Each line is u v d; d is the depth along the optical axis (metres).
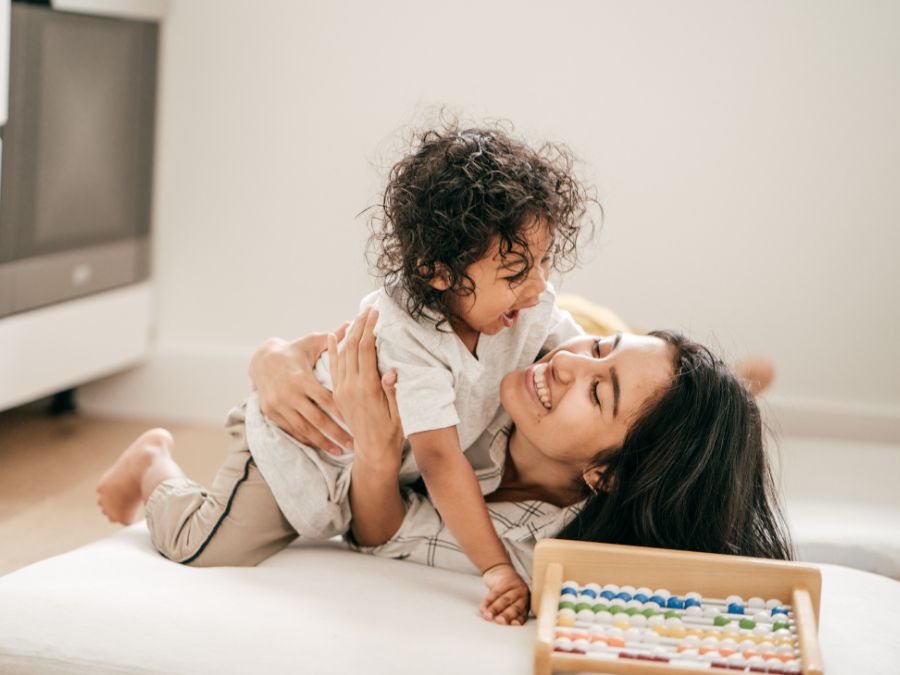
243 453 1.47
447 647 1.13
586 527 1.33
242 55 2.72
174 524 1.43
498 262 1.28
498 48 2.62
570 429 1.31
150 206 2.76
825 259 2.57
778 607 1.17
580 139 2.62
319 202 2.74
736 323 2.62
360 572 1.35
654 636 1.11
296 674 1.08
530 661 1.12
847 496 1.85
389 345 1.34
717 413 1.31
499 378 1.42
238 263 2.79
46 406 2.86
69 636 1.13
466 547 1.30
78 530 1.98
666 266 2.62
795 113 2.54
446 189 1.29
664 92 2.58
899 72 2.50
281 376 1.45
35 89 2.21
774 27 2.53
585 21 2.59
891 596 1.39
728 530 1.30
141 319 2.75
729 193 2.59
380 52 2.67
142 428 2.71
